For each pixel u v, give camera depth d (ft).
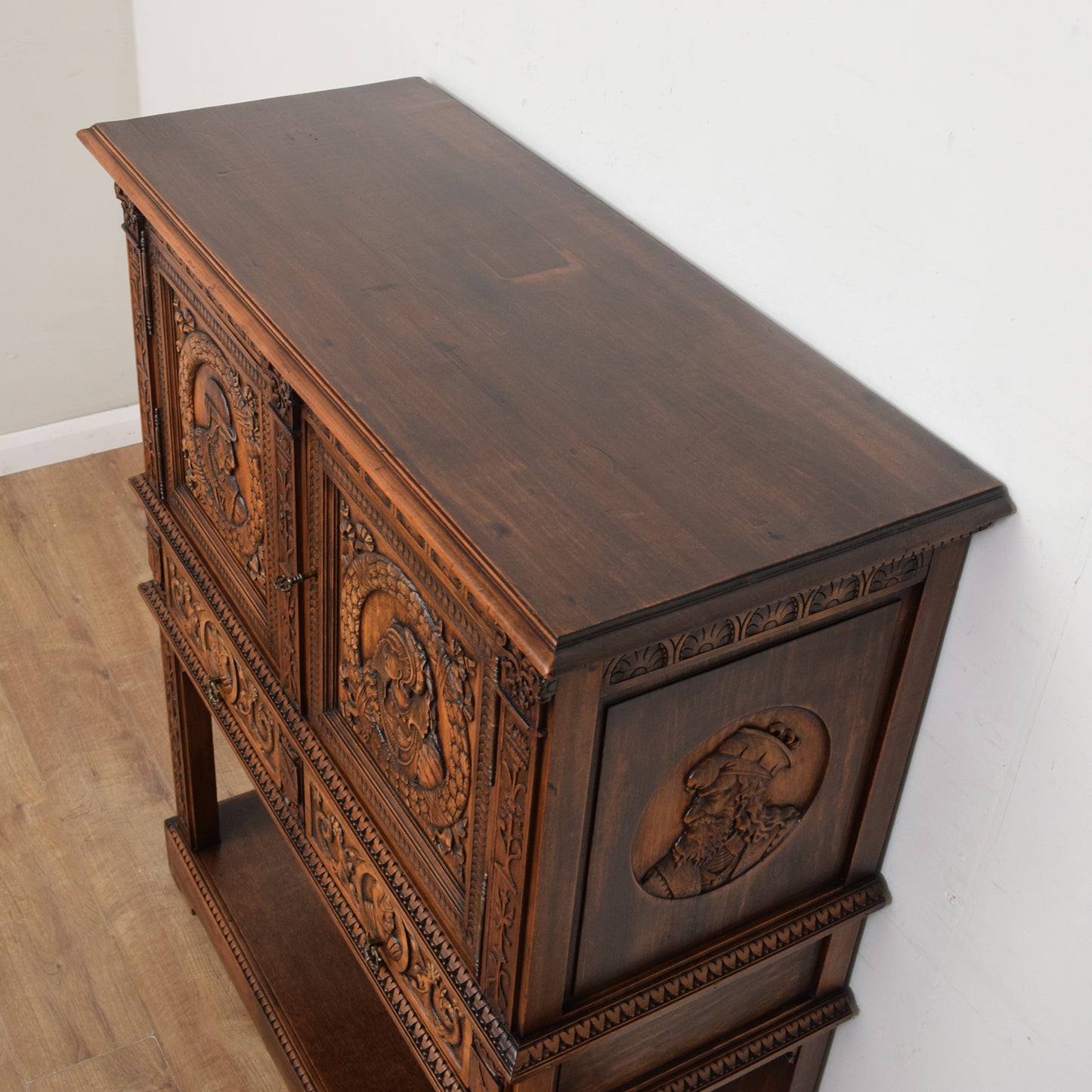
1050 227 3.66
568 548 3.61
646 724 3.80
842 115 4.20
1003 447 4.00
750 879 4.62
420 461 3.89
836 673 4.21
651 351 4.51
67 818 8.17
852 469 4.02
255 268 4.75
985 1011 4.78
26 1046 6.95
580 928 4.17
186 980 7.36
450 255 4.96
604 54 5.18
